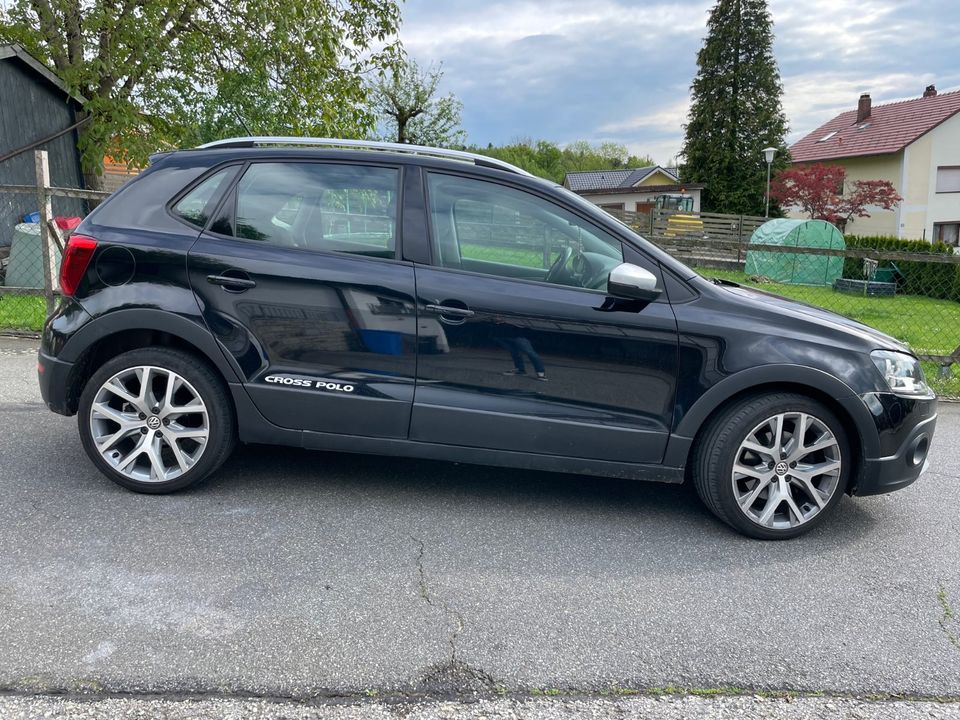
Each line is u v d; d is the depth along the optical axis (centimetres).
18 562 319
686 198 3725
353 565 334
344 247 383
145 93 1380
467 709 245
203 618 286
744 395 386
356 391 380
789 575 351
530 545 366
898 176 3791
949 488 482
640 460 386
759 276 2058
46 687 242
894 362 392
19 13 1316
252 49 1398
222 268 378
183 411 386
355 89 1548
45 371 388
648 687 261
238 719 234
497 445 384
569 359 376
